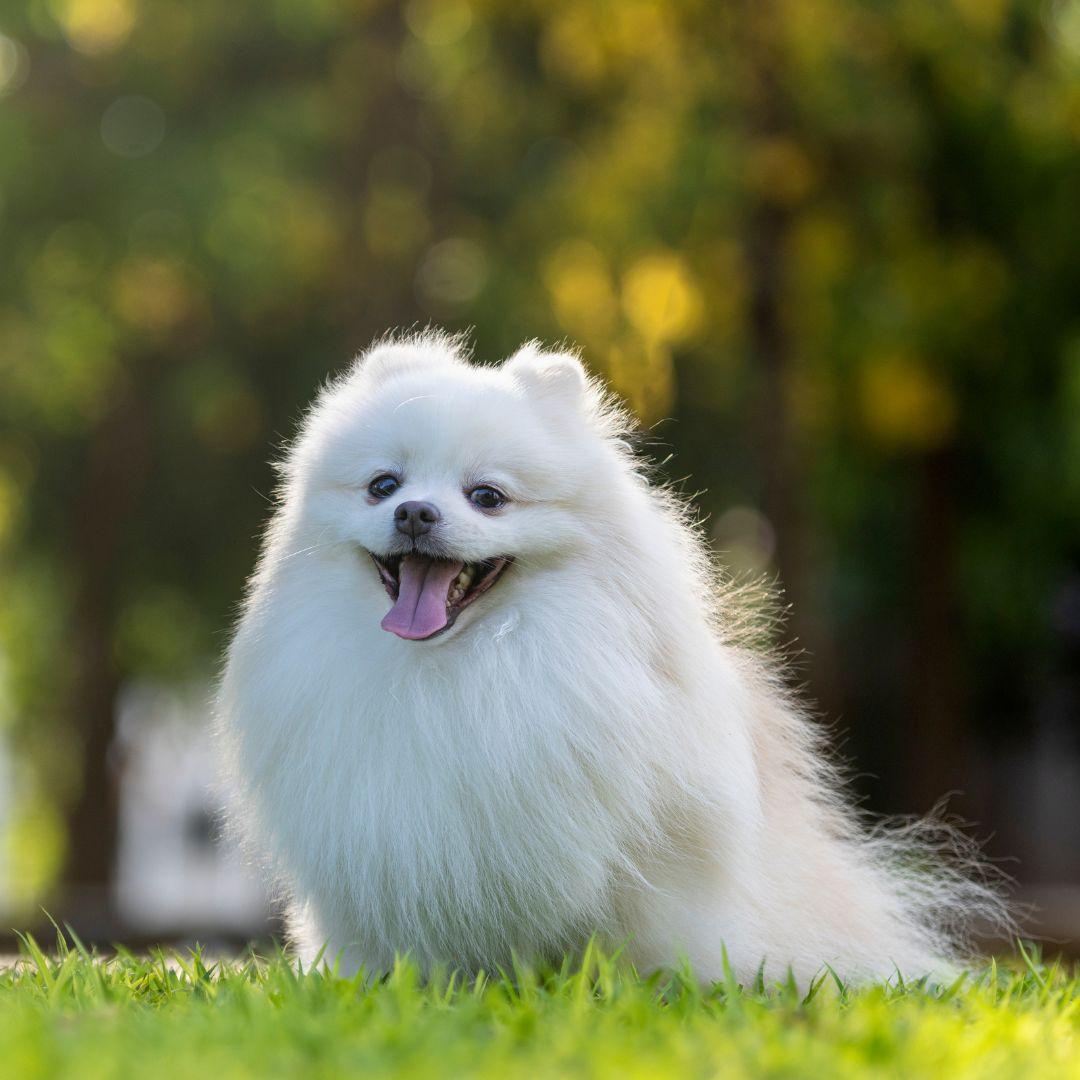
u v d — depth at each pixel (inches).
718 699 213.5
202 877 1233.4
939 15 593.6
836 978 199.5
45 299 643.5
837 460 733.9
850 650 848.9
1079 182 660.7
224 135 622.2
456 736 202.7
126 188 618.5
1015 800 887.7
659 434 662.5
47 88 631.2
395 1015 162.9
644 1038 153.3
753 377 632.4
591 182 624.1
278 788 212.4
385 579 210.8
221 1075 133.9
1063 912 482.6
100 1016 168.9
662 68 600.7
